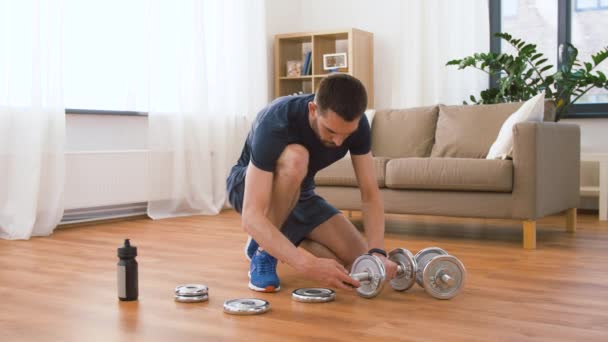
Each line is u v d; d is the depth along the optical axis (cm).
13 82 367
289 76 572
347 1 589
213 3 499
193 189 482
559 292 219
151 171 457
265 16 550
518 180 321
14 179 365
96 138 434
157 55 459
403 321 182
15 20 366
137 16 454
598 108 494
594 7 505
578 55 512
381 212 216
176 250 313
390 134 441
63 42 416
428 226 405
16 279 246
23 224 361
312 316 188
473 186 330
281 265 266
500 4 534
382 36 572
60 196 381
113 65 446
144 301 208
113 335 171
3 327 180
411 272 210
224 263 277
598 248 317
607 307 198
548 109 384
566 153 364
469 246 324
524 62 459
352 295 213
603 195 439
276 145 193
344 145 209
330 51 582
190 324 181
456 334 170
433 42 530
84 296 217
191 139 480
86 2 429
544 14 524
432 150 426
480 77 523
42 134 375
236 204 232
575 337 167
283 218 209
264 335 170
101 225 419
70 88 422
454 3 524
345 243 236
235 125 522
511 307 198
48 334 173
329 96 171
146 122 468
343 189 382
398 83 556
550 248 317
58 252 311
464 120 414
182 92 475
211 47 498
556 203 349
